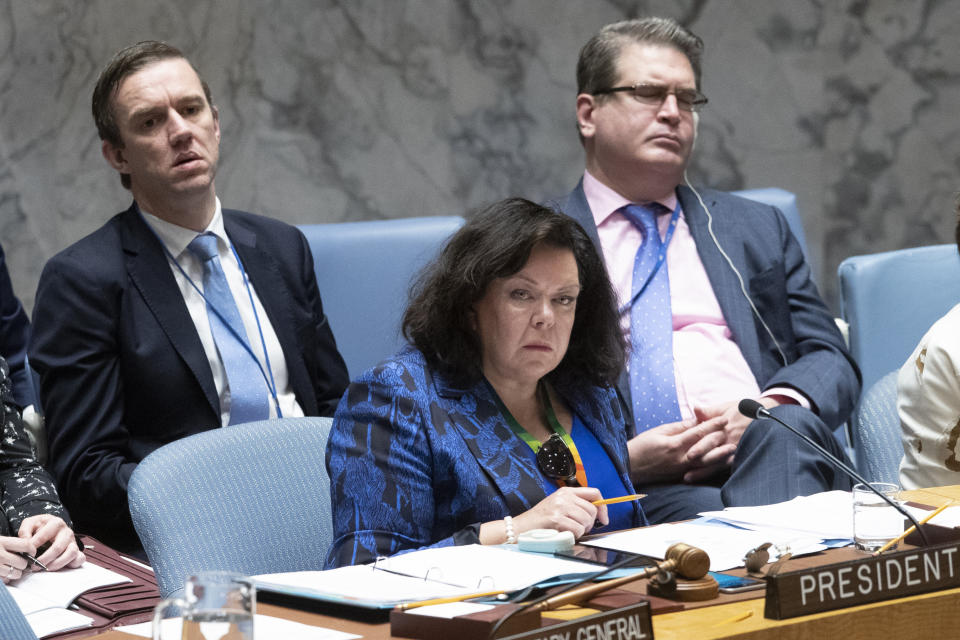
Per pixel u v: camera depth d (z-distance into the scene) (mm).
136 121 12766
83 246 12719
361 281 15414
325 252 15352
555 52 21859
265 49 20766
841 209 22828
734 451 12352
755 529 7785
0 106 19000
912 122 22484
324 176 21234
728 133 22547
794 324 14070
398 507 8219
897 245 22750
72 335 12289
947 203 22484
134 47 13047
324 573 6957
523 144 21922
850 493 8844
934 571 6328
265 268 13523
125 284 12531
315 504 9555
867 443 10898
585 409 9273
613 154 14180
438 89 21578
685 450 12312
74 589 9320
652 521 12156
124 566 10133
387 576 6828
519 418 8945
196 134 12891
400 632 5898
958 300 15766
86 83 19578
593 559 7074
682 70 14148
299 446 9656
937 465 9562
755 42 22484
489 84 21734
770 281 14078
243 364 12867
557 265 8578
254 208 20891
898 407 10008
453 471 8375
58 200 19500
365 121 21359
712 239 14188
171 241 12945
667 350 13445
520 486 8422
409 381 8555
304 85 21016
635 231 14188
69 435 12156
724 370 13531
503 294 8578
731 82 22484
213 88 20344
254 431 9508
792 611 5895
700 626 5785
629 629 5574
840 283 15812
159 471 8906
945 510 7719
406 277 15531
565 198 14727
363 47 21250
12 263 19141
